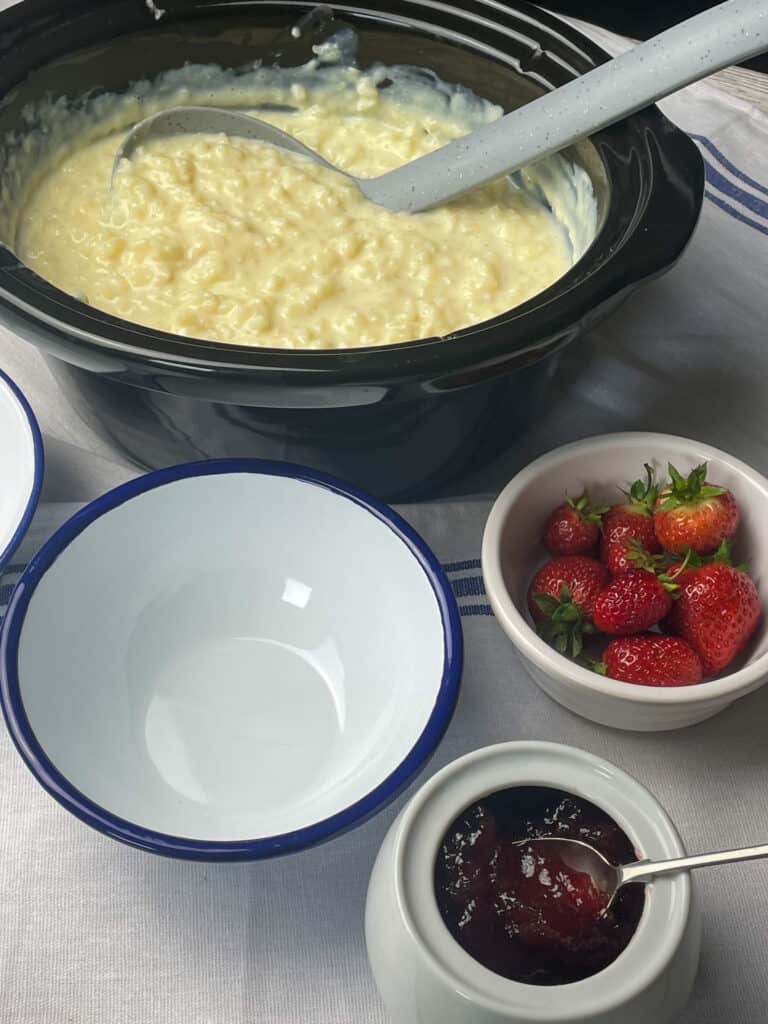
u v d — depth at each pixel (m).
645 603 0.35
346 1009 0.31
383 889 0.28
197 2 0.48
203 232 0.46
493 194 0.50
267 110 0.53
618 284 0.36
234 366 0.33
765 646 0.35
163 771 0.35
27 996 0.30
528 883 0.28
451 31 0.49
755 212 0.55
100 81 0.49
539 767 0.30
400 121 0.53
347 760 0.35
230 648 0.38
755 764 0.37
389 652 0.37
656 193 0.39
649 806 0.29
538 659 0.34
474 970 0.26
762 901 0.33
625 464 0.40
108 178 0.50
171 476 0.38
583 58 0.46
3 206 0.46
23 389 0.46
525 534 0.39
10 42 0.46
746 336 0.50
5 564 0.36
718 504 0.37
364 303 0.45
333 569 0.39
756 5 0.37
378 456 0.40
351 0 0.49
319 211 0.48
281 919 0.32
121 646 0.37
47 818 0.34
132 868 0.33
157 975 0.31
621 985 0.26
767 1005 0.31
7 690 0.32
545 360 0.39
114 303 0.44
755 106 0.60
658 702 0.33
